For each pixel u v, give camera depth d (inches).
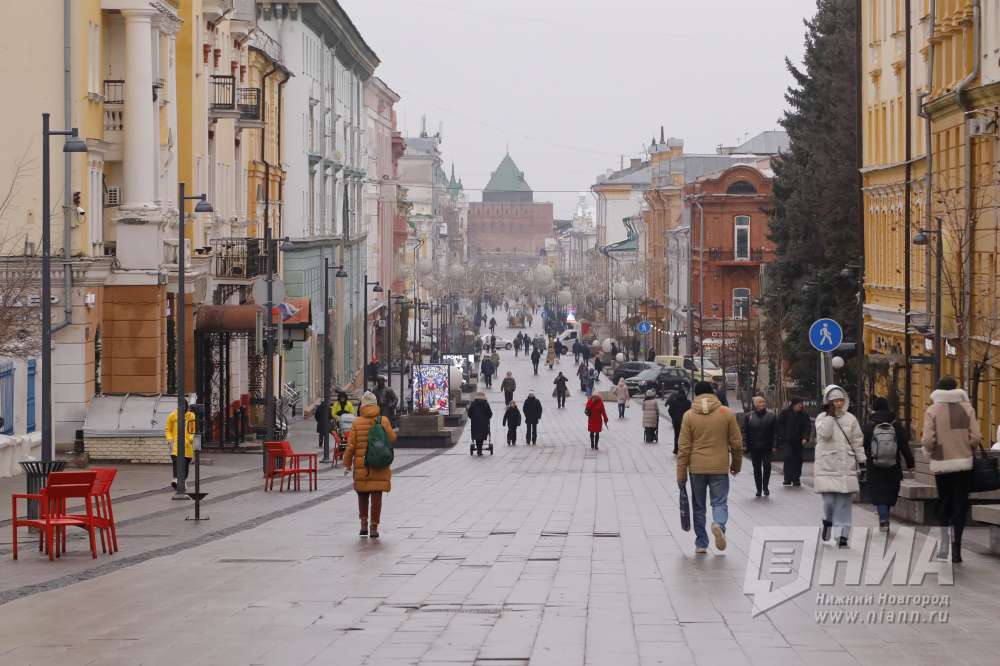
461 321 7219.5
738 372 3784.5
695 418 932.0
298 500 1476.4
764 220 5452.8
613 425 3405.5
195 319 2351.1
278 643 629.0
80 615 716.0
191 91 2429.9
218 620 692.7
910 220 2358.5
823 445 942.4
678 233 6220.5
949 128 2187.5
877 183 2746.1
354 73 5128.0
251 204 3211.1
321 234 4188.0
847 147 2947.8
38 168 1891.0
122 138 2063.2
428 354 6161.4
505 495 1530.5
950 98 2117.4
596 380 5000.0
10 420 1715.1
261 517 1277.1
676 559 922.7
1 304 1663.4
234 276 2640.3
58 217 1888.5
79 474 970.7
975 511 924.0
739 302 5477.4
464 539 1065.5
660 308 6875.0
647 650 604.4
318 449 2463.1
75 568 916.6
